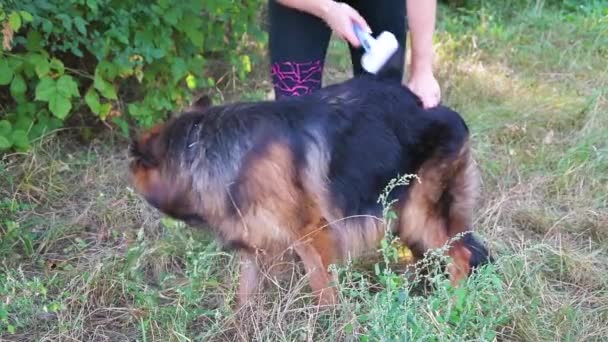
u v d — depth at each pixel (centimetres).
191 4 379
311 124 257
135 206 338
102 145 385
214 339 271
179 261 311
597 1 593
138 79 377
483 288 271
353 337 257
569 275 307
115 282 292
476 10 578
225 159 251
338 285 258
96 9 346
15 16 324
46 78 350
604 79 468
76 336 273
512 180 367
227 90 433
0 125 352
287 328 264
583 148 384
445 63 471
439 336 247
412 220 281
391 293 254
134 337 277
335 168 261
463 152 279
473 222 323
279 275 283
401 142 271
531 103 431
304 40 302
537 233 336
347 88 273
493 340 262
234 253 286
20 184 347
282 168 252
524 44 520
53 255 316
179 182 254
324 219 260
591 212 341
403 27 311
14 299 279
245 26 419
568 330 275
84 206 346
